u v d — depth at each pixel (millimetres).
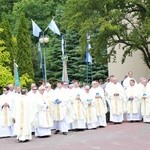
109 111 22078
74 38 38938
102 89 21125
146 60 27922
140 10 27484
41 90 18625
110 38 26875
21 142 17484
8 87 20750
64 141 16891
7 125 19500
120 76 33031
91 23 25172
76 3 26172
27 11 50281
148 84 21672
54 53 39688
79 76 38219
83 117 20078
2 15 50250
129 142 15750
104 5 25969
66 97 19375
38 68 42406
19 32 31891
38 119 18422
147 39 27828
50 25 31891
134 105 21875
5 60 28469
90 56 29812
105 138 16984
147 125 20297
